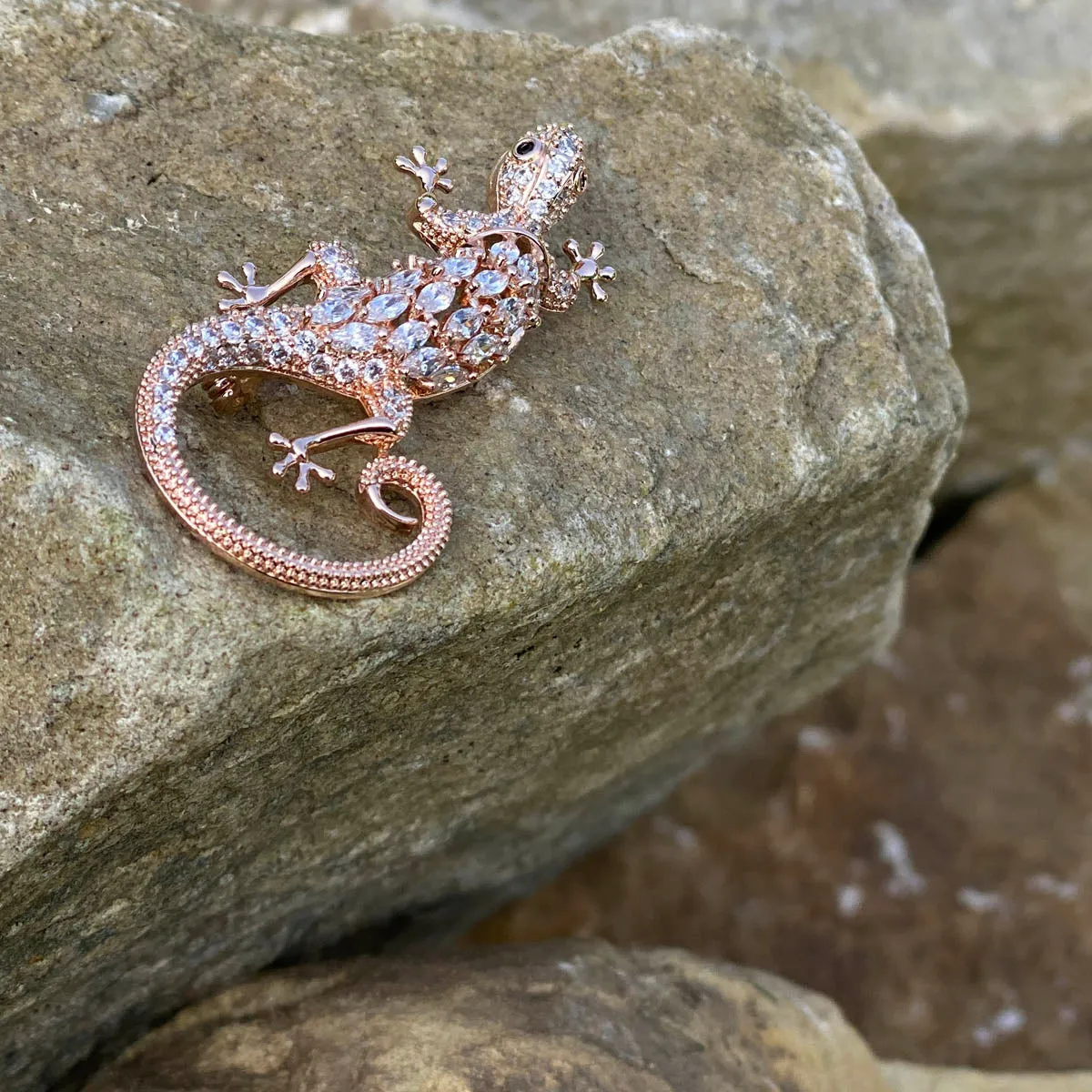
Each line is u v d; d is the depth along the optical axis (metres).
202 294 0.19
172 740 0.17
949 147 0.30
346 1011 0.21
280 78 0.21
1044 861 0.31
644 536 0.20
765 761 0.32
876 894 0.30
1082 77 0.30
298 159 0.21
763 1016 0.22
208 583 0.18
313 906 0.22
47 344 0.18
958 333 0.34
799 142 0.22
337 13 0.31
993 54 0.31
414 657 0.19
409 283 0.19
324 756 0.19
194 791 0.18
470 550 0.19
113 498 0.17
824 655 0.25
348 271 0.19
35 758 0.17
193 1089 0.20
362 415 0.19
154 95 0.20
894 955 0.29
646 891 0.30
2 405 0.18
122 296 0.19
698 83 0.23
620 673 0.21
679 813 0.31
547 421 0.20
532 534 0.19
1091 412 0.37
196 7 0.32
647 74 0.23
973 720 0.33
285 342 0.19
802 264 0.22
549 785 0.23
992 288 0.33
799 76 0.30
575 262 0.21
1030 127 0.30
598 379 0.20
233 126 0.21
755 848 0.31
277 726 0.18
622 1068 0.20
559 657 0.20
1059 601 0.35
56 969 0.19
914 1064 0.27
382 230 0.21
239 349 0.19
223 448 0.19
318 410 0.19
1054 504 0.37
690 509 0.20
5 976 0.18
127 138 0.20
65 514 0.17
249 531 0.18
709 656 0.22
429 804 0.22
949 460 0.23
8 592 0.17
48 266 0.19
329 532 0.18
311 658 0.18
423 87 0.22
